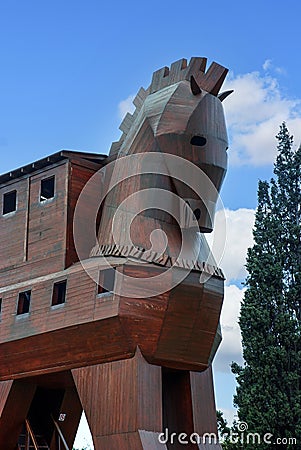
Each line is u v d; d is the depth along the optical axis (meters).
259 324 40.06
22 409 29.20
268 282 41.12
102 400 25.41
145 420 24.48
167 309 25.16
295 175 44.38
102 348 25.77
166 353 25.50
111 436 24.77
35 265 28.73
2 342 28.48
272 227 42.66
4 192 31.05
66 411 32.22
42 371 27.73
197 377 27.09
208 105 26.06
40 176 29.78
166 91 26.97
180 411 26.70
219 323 28.22
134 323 24.95
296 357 39.34
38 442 31.73
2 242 30.45
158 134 25.94
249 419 38.56
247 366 40.59
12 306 28.69
